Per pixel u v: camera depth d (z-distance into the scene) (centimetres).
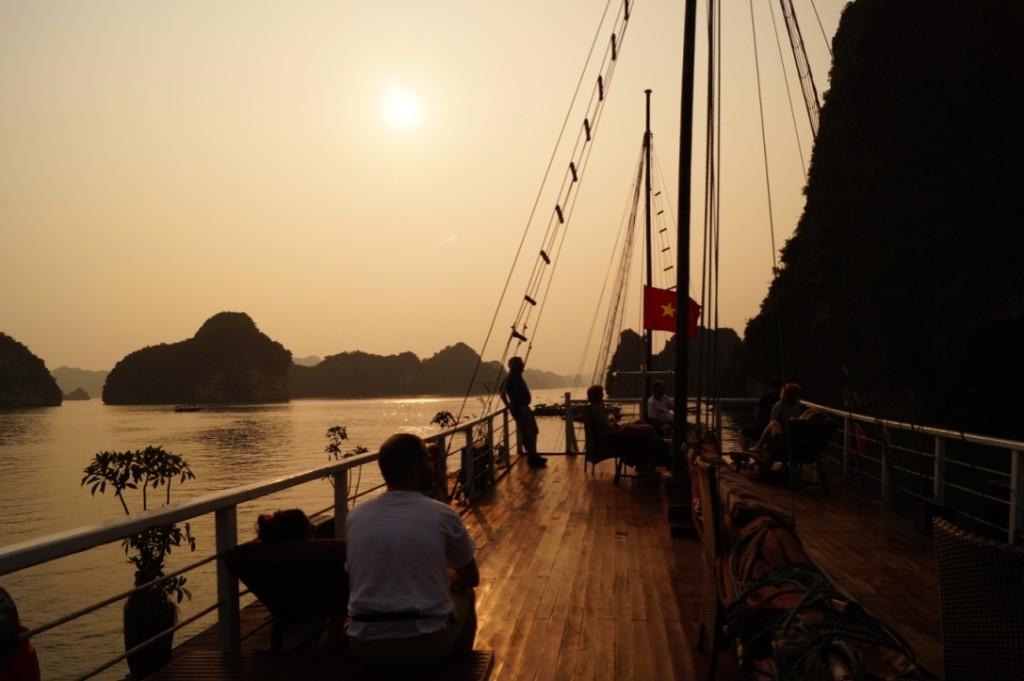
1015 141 5081
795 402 998
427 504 313
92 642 1509
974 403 5081
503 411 1225
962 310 5019
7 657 243
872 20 5572
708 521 378
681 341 809
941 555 221
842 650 190
